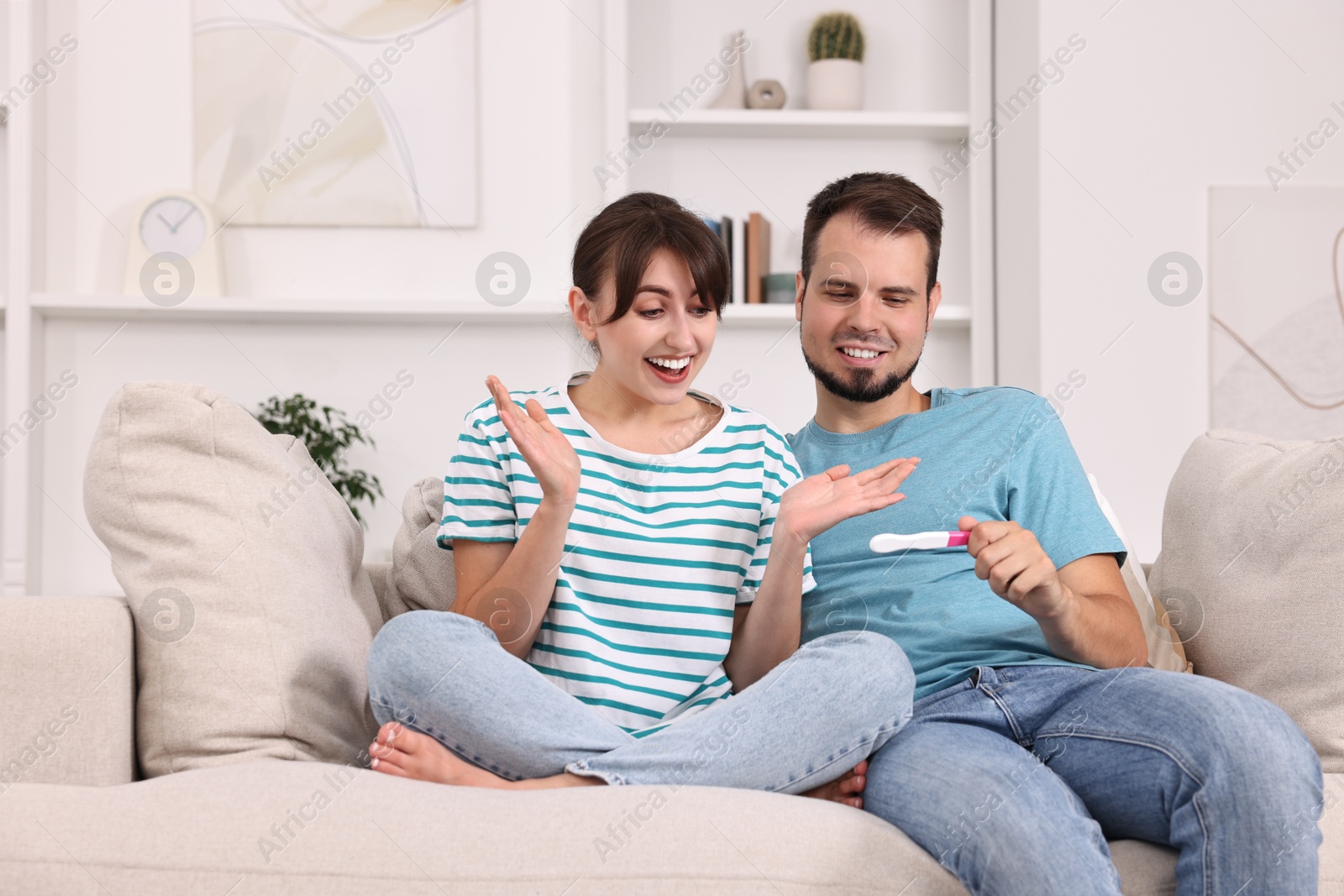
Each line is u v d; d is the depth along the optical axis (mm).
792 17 3033
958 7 3045
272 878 866
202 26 2830
